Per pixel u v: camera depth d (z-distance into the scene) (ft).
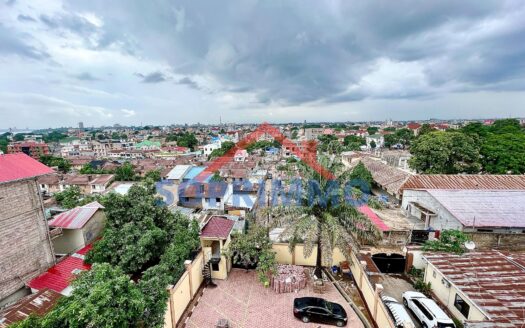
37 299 39.83
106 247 48.73
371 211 80.79
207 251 53.31
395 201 95.25
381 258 59.77
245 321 41.29
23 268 46.75
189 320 41.27
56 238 59.16
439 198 74.95
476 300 39.81
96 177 168.66
